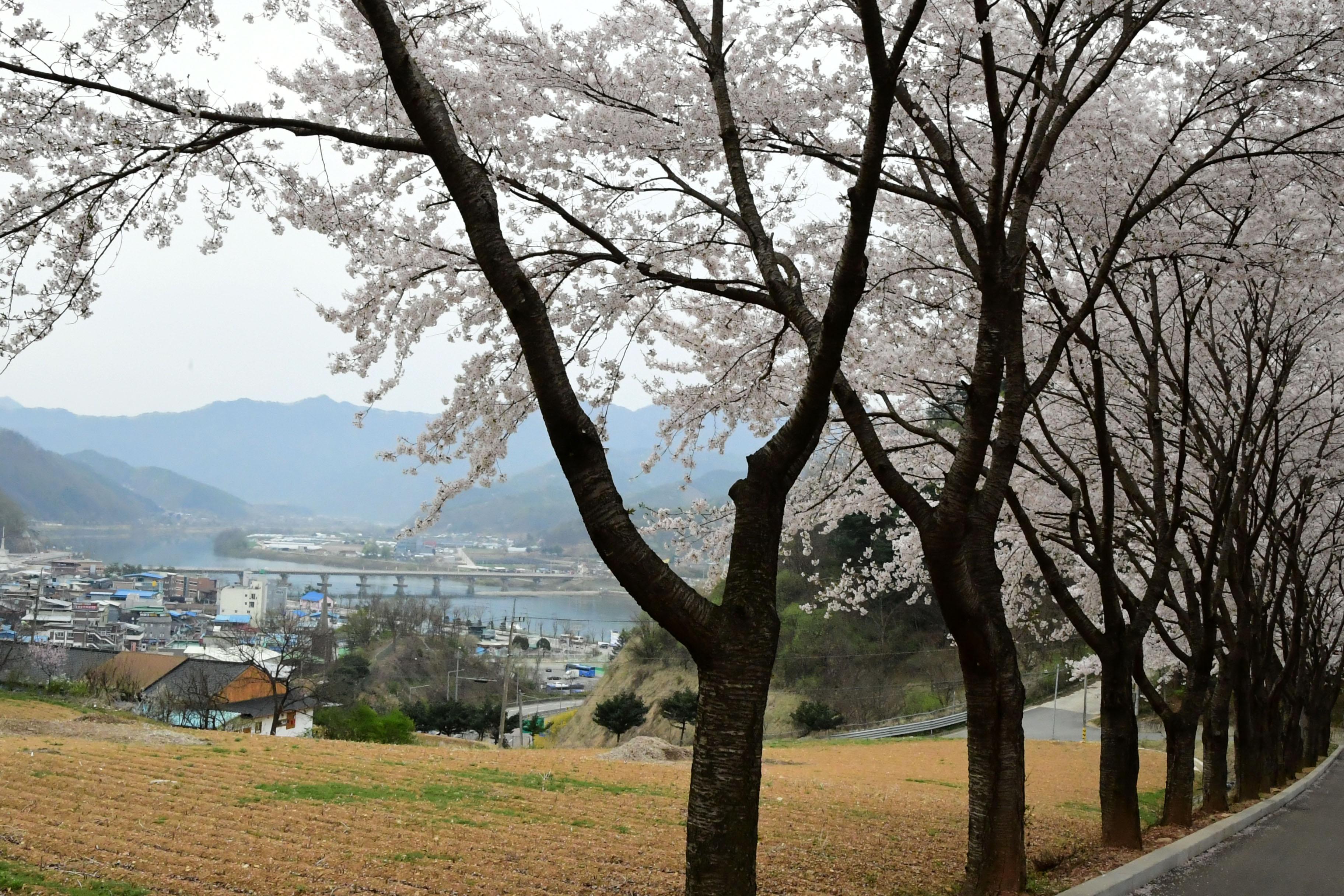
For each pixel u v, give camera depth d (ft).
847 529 151.74
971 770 24.06
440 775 51.80
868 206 16.21
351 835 34.91
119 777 43.68
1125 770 34.55
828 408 17.16
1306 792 68.03
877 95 16.44
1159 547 35.40
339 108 23.79
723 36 26.07
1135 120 31.94
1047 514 43.52
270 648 190.49
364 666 180.04
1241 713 55.67
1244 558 48.08
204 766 49.08
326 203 22.22
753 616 15.69
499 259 15.75
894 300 33.01
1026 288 33.71
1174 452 48.24
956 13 27.32
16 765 44.39
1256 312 39.52
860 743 118.11
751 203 22.22
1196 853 35.01
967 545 24.18
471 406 26.66
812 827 41.55
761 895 27.58
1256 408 48.44
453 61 24.95
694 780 15.39
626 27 26.35
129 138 18.31
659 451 33.01
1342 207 31.53
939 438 32.19
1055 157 30.32
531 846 34.65
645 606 15.42
